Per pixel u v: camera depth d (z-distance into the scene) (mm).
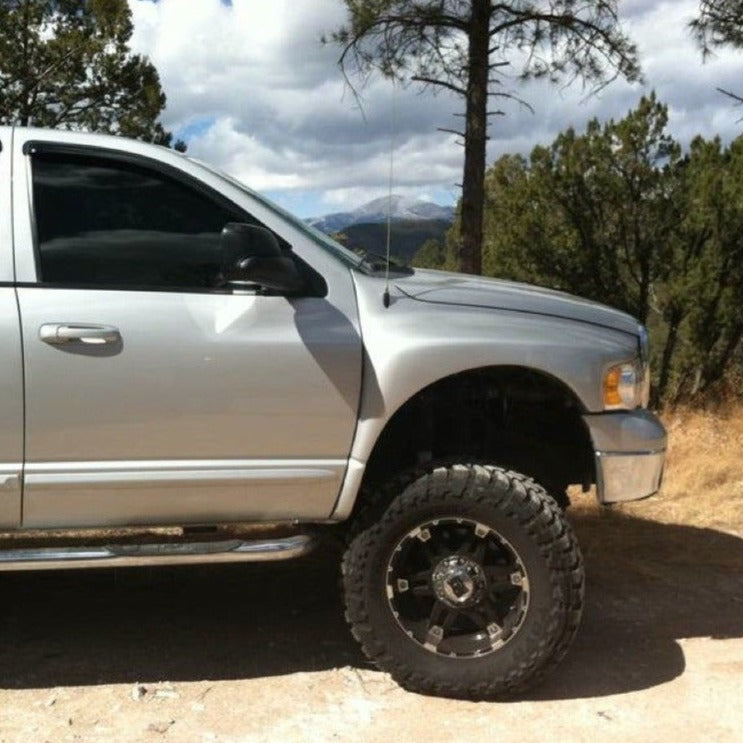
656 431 3857
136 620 4449
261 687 3773
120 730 3438
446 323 3707
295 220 4012
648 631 4328
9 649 4129
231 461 3607
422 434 3947
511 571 3617
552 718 3506
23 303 3459
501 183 12047
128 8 14328
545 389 3949
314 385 3607
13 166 3576
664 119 10930
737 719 3512
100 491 3535
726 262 10672
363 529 3654
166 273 3609
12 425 3443
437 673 3602
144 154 3676
